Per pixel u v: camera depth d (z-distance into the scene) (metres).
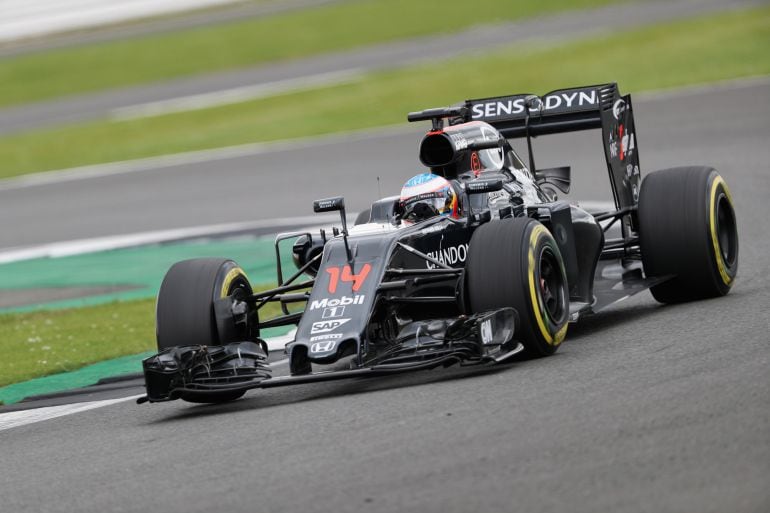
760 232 40.53
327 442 20.06
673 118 72.19
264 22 171.12
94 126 112.88
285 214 59.84
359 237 25.34
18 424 25.88
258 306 26.53
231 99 116.44
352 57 135.88
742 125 66.50
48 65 159.75
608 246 31.41
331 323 23.27
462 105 33.00
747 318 26.38
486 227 24.91
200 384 23.88
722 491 15.53
